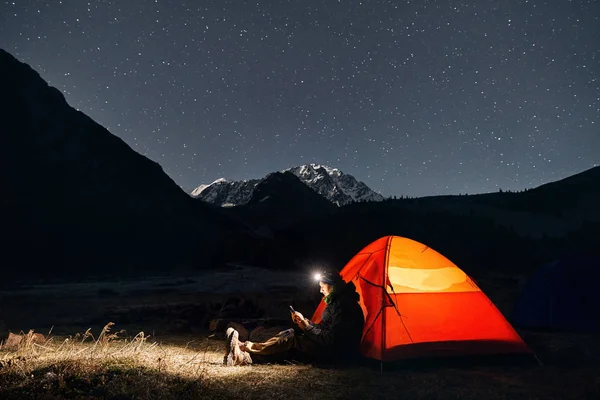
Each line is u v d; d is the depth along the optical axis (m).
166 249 48.44
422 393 5.16
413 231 47.19
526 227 51.31
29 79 52.47
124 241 46.12
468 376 5.98
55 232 41.66
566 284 9.82
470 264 36.06
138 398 4.43
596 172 77.25
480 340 6.77
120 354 6.23
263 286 23.91
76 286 24.11
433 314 6.75
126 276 32.81
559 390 5.36
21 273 34.41
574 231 48.03
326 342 6.43
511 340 6.88
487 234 45.59
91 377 4.99
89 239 43.41
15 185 42.78
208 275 33.66
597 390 5.24
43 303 15.03
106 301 16.12
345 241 46.62
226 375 5.59
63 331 9.30
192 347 7.79
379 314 6.59
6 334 8.14
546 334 9.03
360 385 5.41
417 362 6.41
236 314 11.12
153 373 5.27
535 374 6.12
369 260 7.28
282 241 45.97
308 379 5.54
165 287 23.61
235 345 6.23
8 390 4.48
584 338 8.54
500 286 20.47
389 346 6.38
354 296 6.65
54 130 50.81
